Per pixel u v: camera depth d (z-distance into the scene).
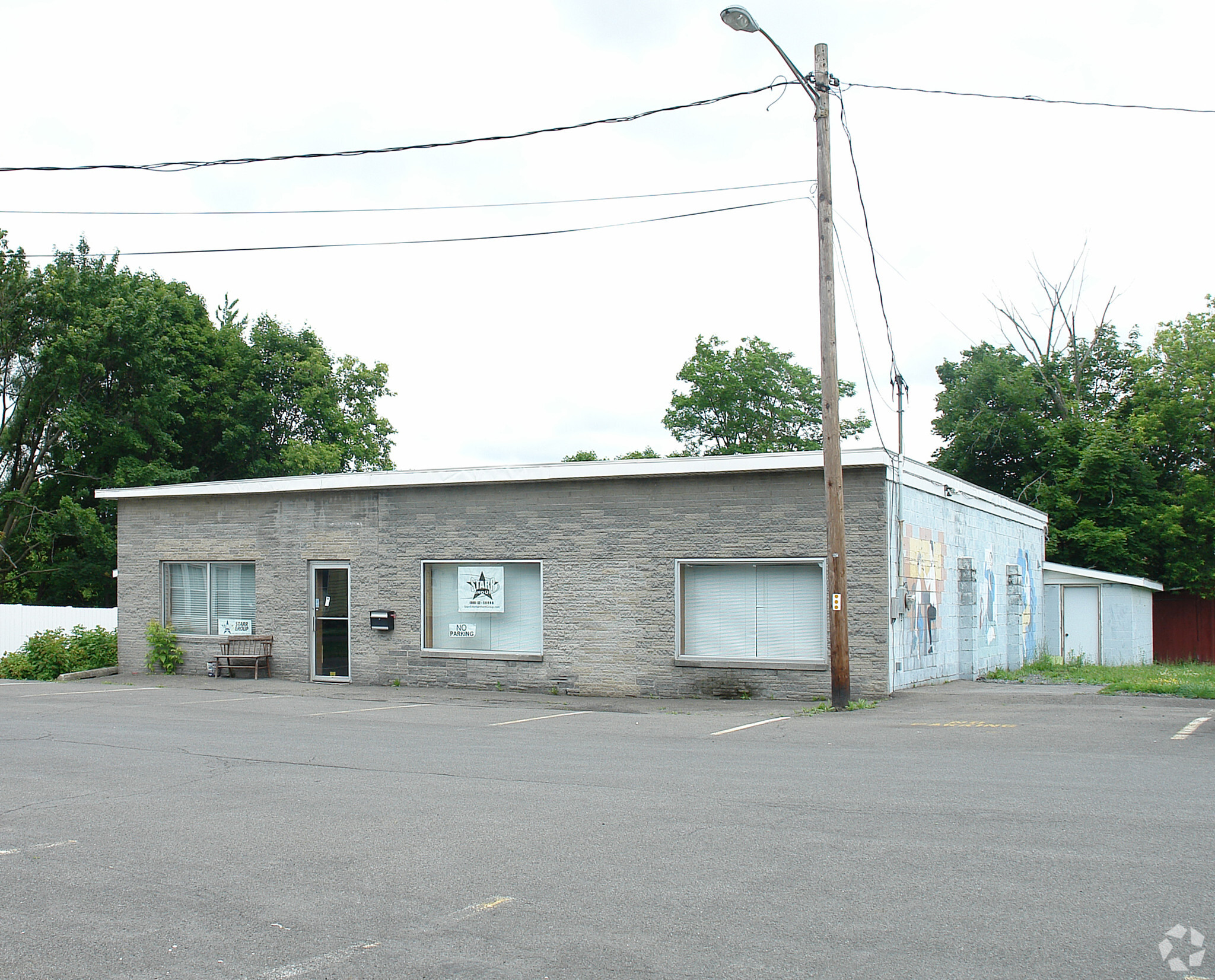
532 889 6.12
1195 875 6.05
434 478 20.27
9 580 37.22
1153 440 38.75
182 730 13.95
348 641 21.45
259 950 5.21
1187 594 37.66
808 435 49.72
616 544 18.81
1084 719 13.03
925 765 9.98
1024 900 5.66
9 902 6.11
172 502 23.52
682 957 4.96
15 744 12.68
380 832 7.66
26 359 37.34
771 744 11.72
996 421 39.88
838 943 5.08
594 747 11.79
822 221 15.30
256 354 45.81
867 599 16.66
